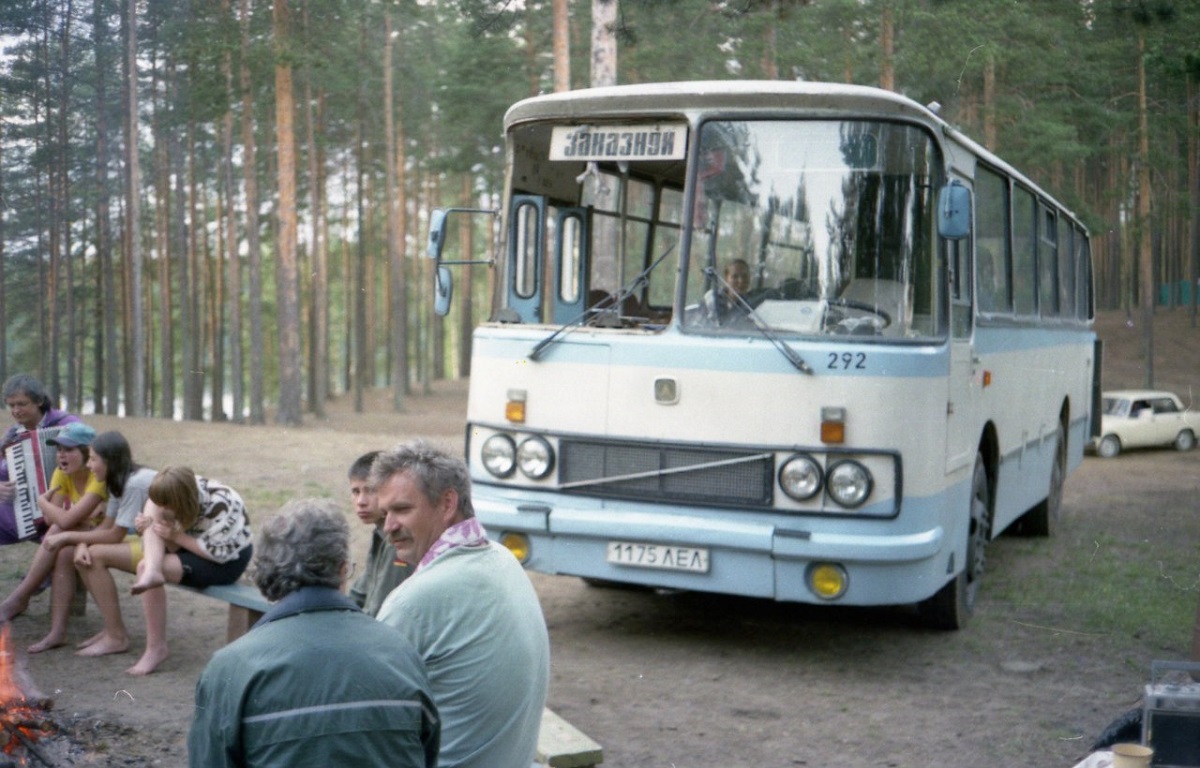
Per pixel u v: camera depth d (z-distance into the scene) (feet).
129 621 27.37
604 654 26.37
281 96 112.98
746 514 24.50
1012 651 27.17
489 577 12.45
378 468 12.78
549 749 17.71
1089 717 22.47
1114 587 34.30
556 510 25.62
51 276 148.97
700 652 26.66
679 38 104.68
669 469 25.03
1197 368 157.17
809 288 24.72
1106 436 85.05
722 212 25.27
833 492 24.00
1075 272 47.16
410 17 154.81
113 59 111.45
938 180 25.29
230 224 144.87
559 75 84.33
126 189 144.15
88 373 221.05
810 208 24.85
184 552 23.62
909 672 25.39
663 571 24.98
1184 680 24.53
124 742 19.21
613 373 25.54
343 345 300.40
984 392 29.50
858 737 21.13
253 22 113.91
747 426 24.52
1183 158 156.76
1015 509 35.73
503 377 26.50
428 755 10.31
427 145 175.63
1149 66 117.29
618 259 26.43
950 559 26.43
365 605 17.83
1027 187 36.14
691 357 24.93
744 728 21.49
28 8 99.09
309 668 9.75
